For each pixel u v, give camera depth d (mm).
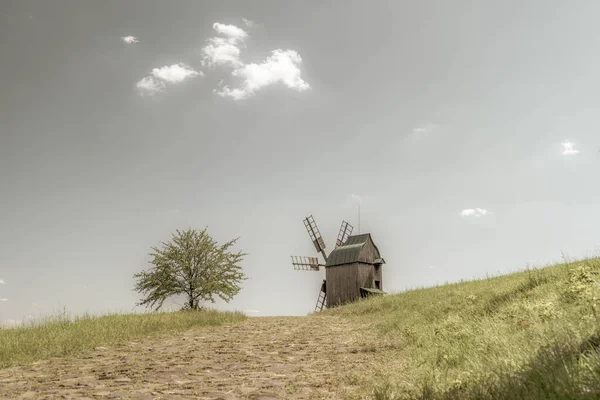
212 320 20656
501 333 8469
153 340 14438
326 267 45344
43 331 14609
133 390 7281
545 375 4887
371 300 28516
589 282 9781
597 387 4309
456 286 22828
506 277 19578
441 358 8398
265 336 15547
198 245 29938
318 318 25078
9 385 7867
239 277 30500
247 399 6633
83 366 9867
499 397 4875
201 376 8516
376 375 8117
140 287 29078
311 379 8062
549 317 8336
